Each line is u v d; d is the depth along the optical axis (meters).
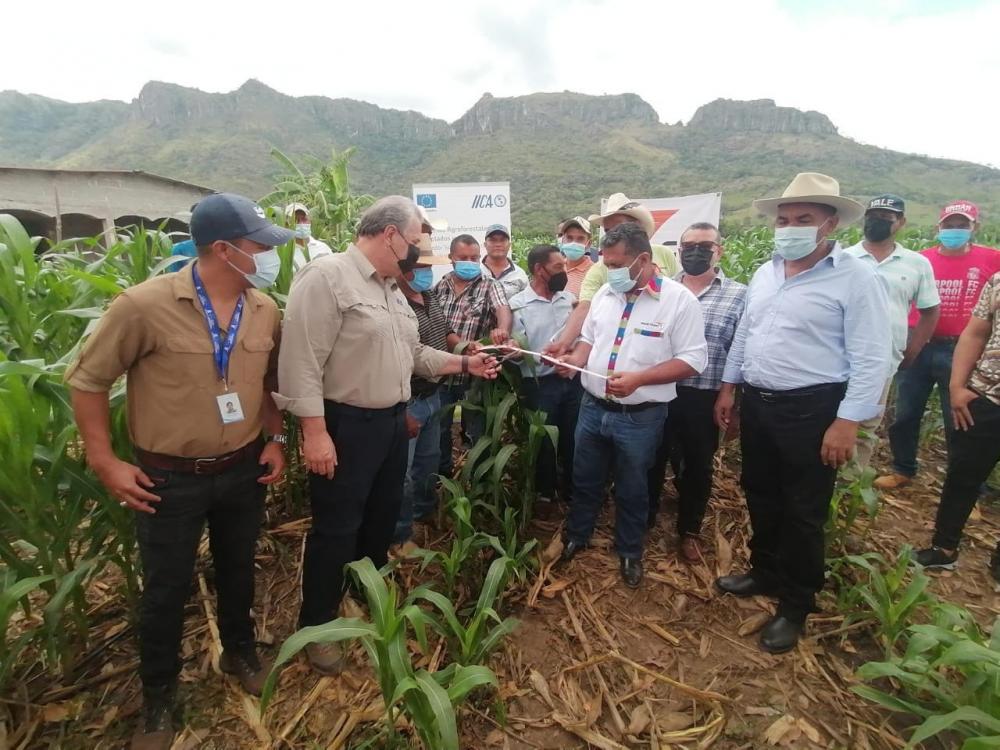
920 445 4.40
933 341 3.50
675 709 2.04
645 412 2.55
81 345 1.88
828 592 2.64
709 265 2.82
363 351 1.89
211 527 1.84
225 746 1.77
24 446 1.66
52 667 1.93
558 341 3.09
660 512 3.43
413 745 1.76
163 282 1.51
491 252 3.86
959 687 1.93
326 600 2.09
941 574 2.80
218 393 1.60
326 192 6.57
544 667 2.20
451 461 3.56
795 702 2.06
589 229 4.19
